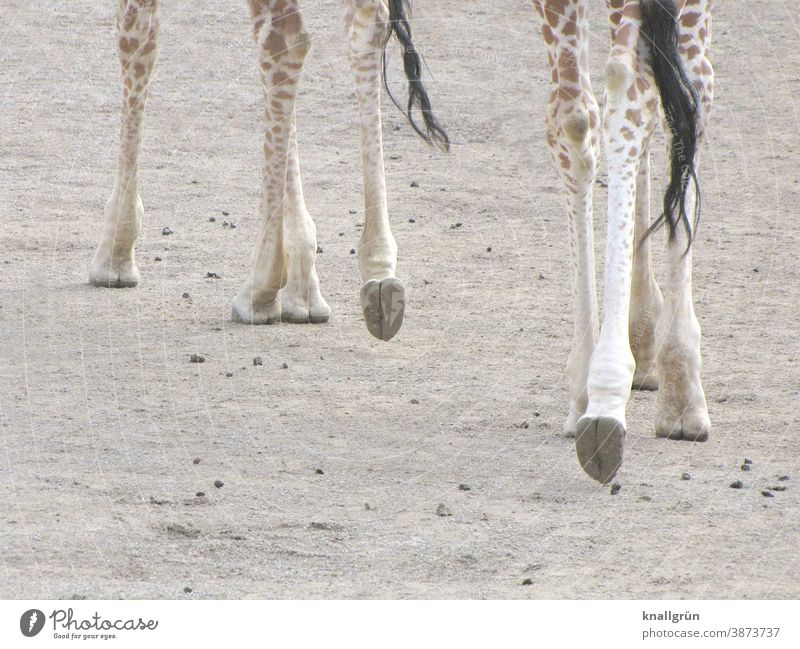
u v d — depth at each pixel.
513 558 15.55
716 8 58.53
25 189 35.84
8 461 18.22
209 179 37.59
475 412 20.88
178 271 29.05
